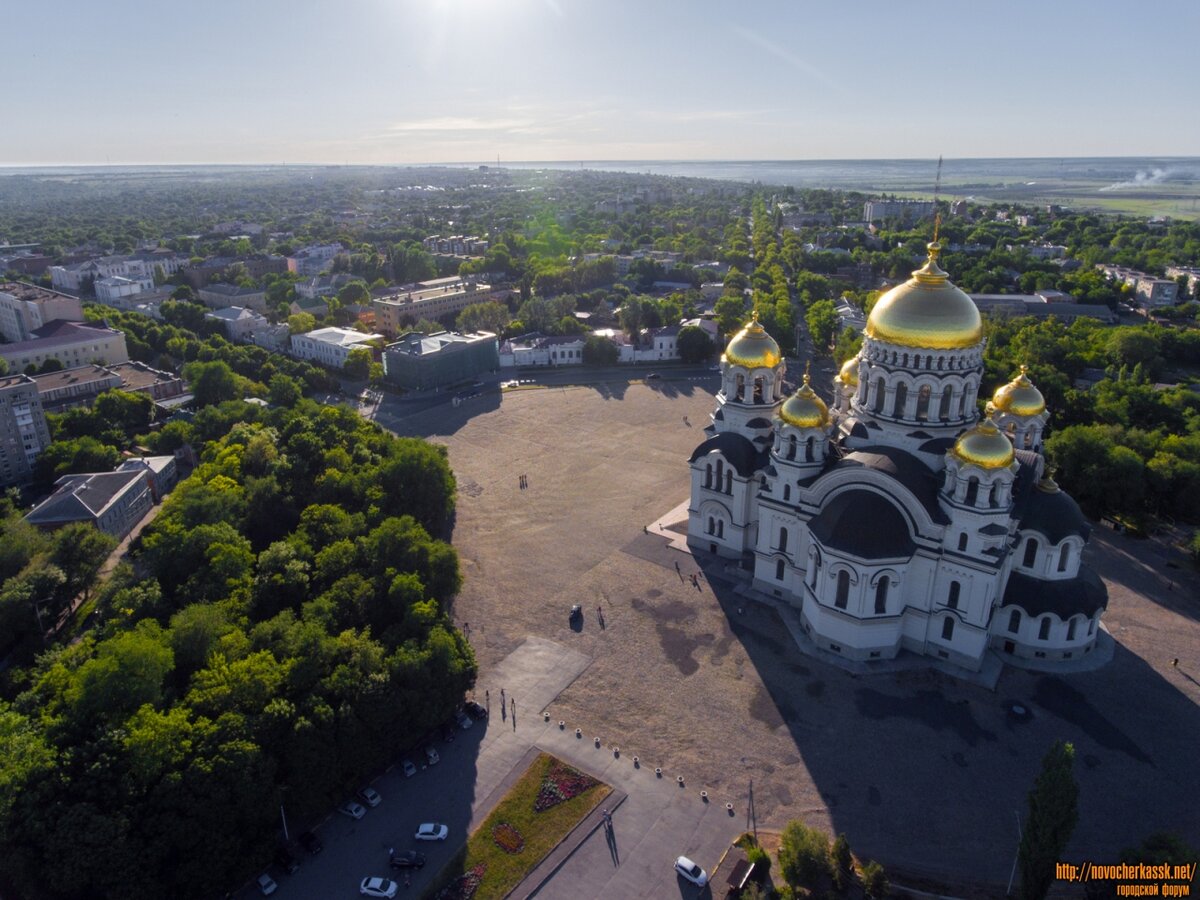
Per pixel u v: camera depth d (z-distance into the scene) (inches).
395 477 5241.1
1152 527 5300.2
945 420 4099.4
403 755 3437.5
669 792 3225.9
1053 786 2372.0
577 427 7381.9
